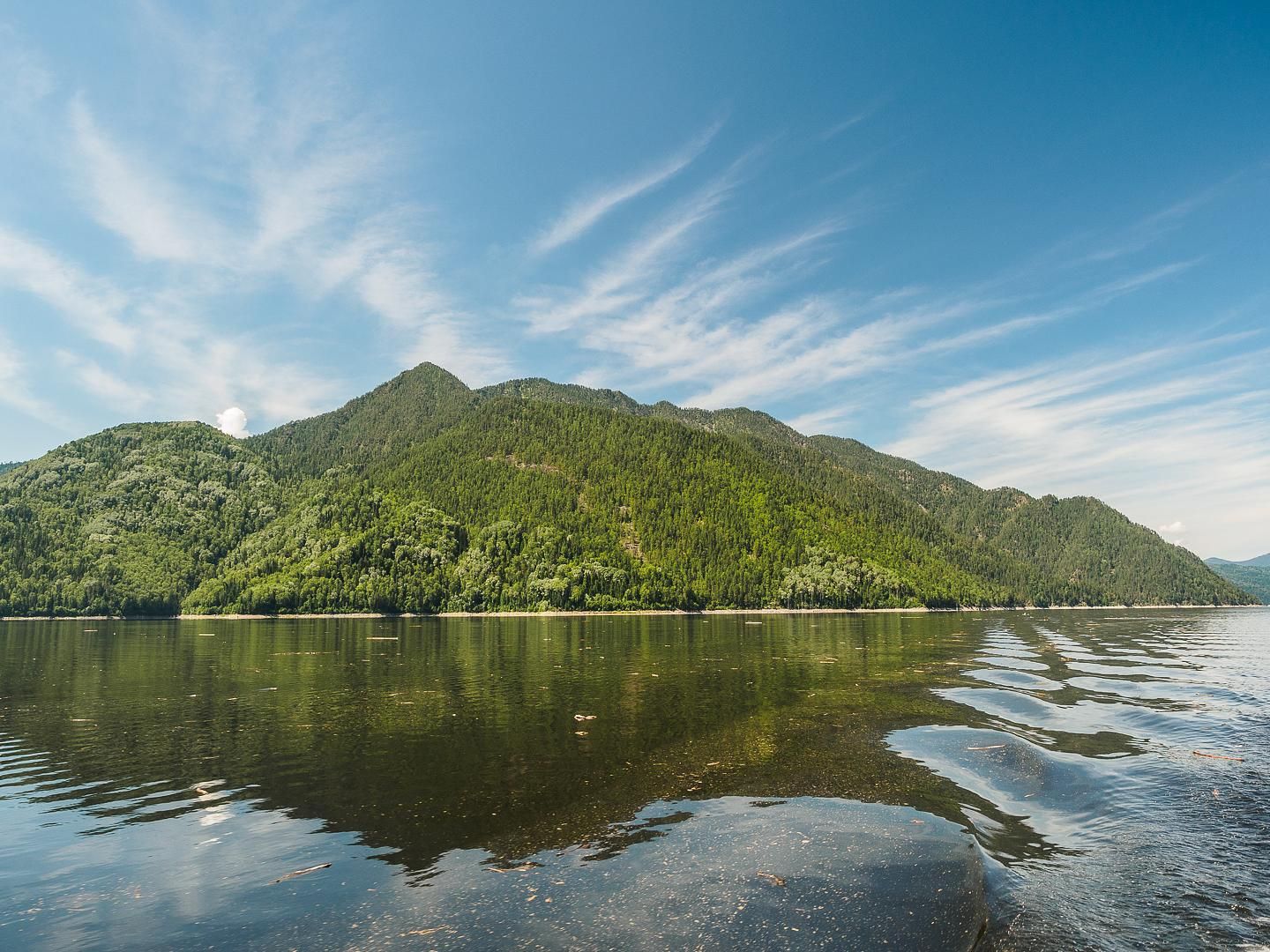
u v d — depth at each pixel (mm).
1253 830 18094
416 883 14914
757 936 12609
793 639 90375
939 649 72625
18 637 99875
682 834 17812
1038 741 27703
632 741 28094
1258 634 99875
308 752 26609
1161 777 22672
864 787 21875
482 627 131625
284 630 119000
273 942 12461
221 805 20438
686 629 119125
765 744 27500
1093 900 14086
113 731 30719
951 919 13242
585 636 98812
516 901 14016
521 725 31531
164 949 12250
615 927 12906
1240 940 12453
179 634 108812
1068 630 110562
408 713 34594
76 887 14938
